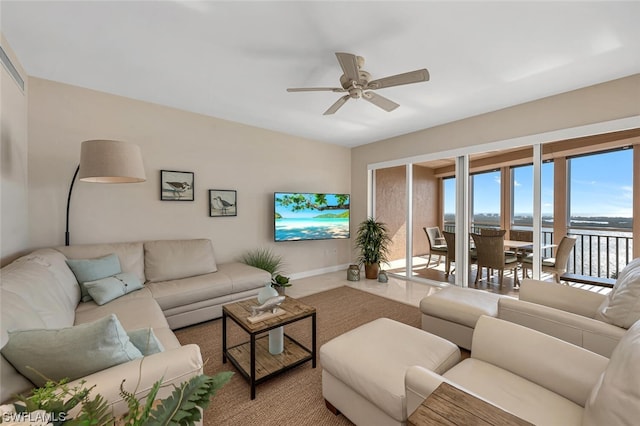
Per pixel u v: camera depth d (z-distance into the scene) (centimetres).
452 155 395
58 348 99
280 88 288
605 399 74
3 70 202
